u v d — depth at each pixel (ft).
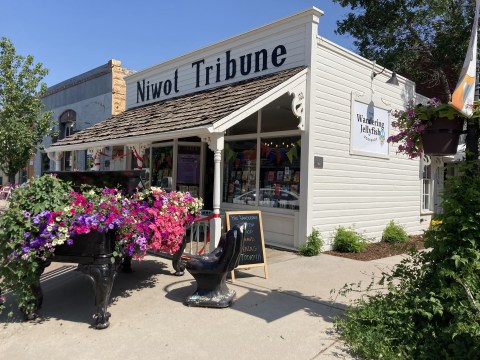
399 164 34.71
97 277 13.29
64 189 14.23
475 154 12.88
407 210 35.94
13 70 39.19
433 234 12.64
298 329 13.38
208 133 20.63
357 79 29.50
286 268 21.91
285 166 27.25
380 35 50.57
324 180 26.78
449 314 11.93
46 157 61.72
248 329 13.35
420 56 50.83
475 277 11.41
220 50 31.32
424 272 13.15
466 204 11.97
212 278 15.60
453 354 11.10
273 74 26.81
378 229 32.22
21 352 11.69
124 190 16.58
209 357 11.39
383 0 47.14
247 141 30.04
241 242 15.55
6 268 13.09
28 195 13.32
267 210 28.17
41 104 40.93
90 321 14.03
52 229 12.71
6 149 38.01
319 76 26.07
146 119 31.27
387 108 32.71
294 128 26.61
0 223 12.95
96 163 35.55
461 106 11.74
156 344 12.19
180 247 19.66
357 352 11.69
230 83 30.32
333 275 20.53
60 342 12.34
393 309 13.01
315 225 26.25
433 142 13.10
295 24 26.08
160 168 36.78
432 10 45.09
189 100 30.55
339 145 27.94
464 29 44.11
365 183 30.60
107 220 13.05
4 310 15.14
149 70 39.63
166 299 16.40
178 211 17.34
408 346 11.60
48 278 19.85
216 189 21.12
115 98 46.85
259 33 28.27
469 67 12.04
